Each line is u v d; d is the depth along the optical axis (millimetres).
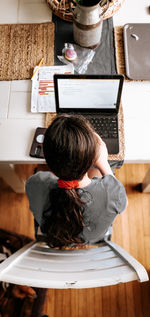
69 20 1308
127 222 1718
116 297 1573
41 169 1405
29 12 1354
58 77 1005
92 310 1559
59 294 1582
